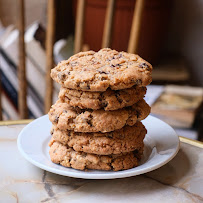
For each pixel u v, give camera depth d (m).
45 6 0.97
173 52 1.09
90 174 0.43
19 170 0.46
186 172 0.46
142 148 0.47
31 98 0.94
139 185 0.44
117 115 0.45
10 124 0.56
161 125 0.53
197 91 0.90
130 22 0.88
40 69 0.91
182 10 1.04
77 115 0.45
